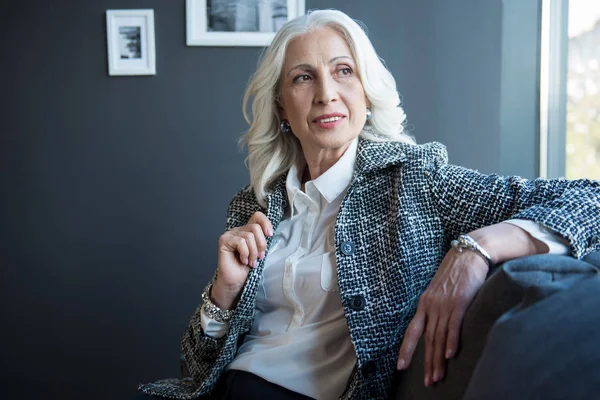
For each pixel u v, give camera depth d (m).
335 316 1.34
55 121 2.35
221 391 1.42
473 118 2.24
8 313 2.39
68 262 2.38
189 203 2.35
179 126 2.33
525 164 2.27
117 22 2.30
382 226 1.32
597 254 1.05
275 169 1.55
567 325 0.76
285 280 1.39
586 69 2.10
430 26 2.24
